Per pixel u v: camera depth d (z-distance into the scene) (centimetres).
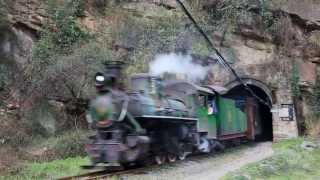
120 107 1594
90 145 1608
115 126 1582
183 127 1989
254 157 2083
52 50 2623
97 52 2505
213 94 2389
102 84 1603
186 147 2038
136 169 1656
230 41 3055
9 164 1797
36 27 2705
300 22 3216
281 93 3002
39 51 2564
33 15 2692
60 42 2692
